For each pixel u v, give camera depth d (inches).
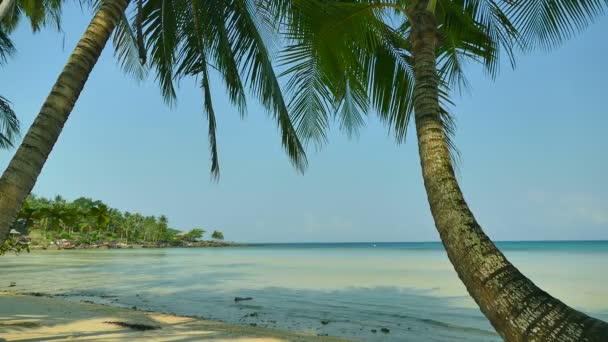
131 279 823.7
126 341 277.4
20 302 436.1
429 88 120.0
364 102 249.4
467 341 336.2
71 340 271.6
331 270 1090.7
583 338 63.2
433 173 101.5
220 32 249.4
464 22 203.8
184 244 5521.7
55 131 128.9
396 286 709.3
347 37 196.1
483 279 78.8
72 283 740.7
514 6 191.5
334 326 392.5
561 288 639.8
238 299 552.4
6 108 454.9
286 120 265.9
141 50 202.1
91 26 146.3
